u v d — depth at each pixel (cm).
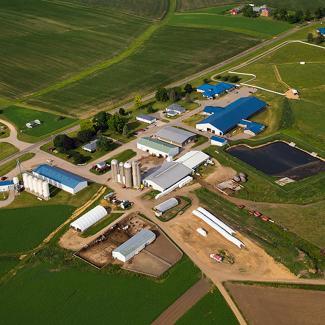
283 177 12962
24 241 10906
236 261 10056
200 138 15088
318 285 9381
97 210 11544
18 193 12656
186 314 8850
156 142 14388
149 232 10738
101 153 14412
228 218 11381
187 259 10138
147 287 9475
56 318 8894
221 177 12988
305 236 10700
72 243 10762
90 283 9638
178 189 12531
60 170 13238
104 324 8719
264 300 9094
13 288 9594
